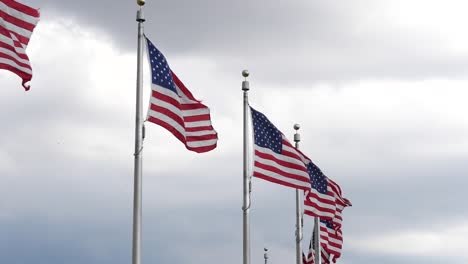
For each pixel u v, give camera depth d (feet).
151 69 91.66
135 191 87.66
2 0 82.23
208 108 96.58
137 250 86.53
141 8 91.25
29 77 83.41
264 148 110.32
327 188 132.98
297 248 137.18
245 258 106.73
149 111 90.43
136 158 88.48
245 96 111.14
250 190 108.88
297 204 138.10
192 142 95.40
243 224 107.86
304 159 129.90
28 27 84.02
